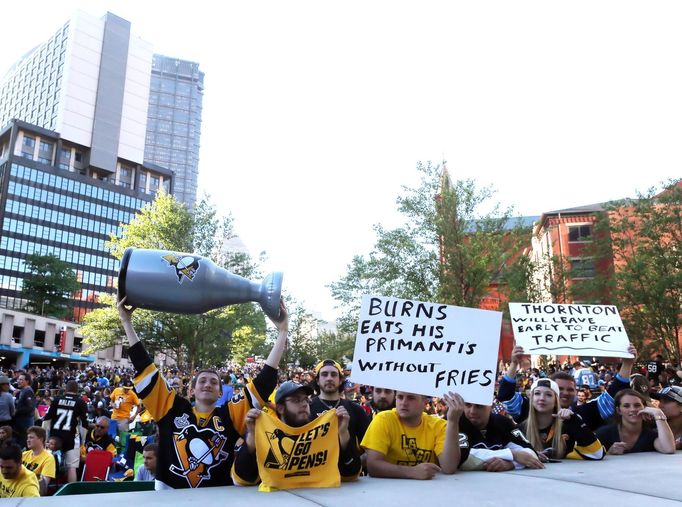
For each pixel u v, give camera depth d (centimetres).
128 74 13925
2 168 11662
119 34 13938
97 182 12662
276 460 363
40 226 11712
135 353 411
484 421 466
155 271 401
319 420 381
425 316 448
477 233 3127
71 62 13212
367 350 440
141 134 13925
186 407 416
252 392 420
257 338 3528
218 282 408
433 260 3212
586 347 619
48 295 8869
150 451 675
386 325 446
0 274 11062
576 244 4875
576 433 503
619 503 298
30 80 15075
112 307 3228
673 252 3034
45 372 3706
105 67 13525
